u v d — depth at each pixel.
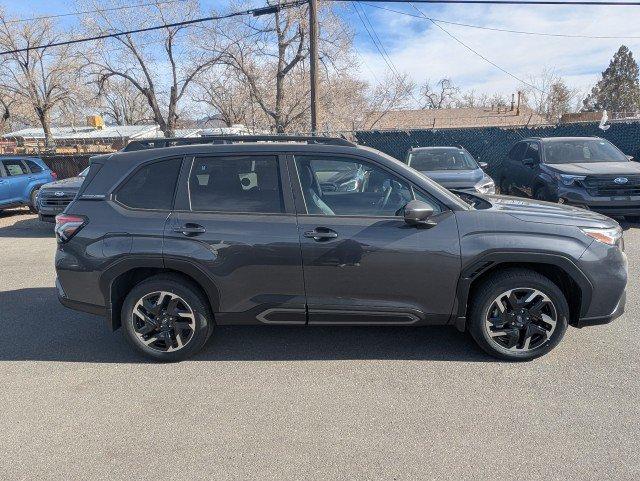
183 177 3.86
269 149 3.83
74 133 39.28
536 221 3.67
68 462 2.74
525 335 3.74
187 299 3.84
